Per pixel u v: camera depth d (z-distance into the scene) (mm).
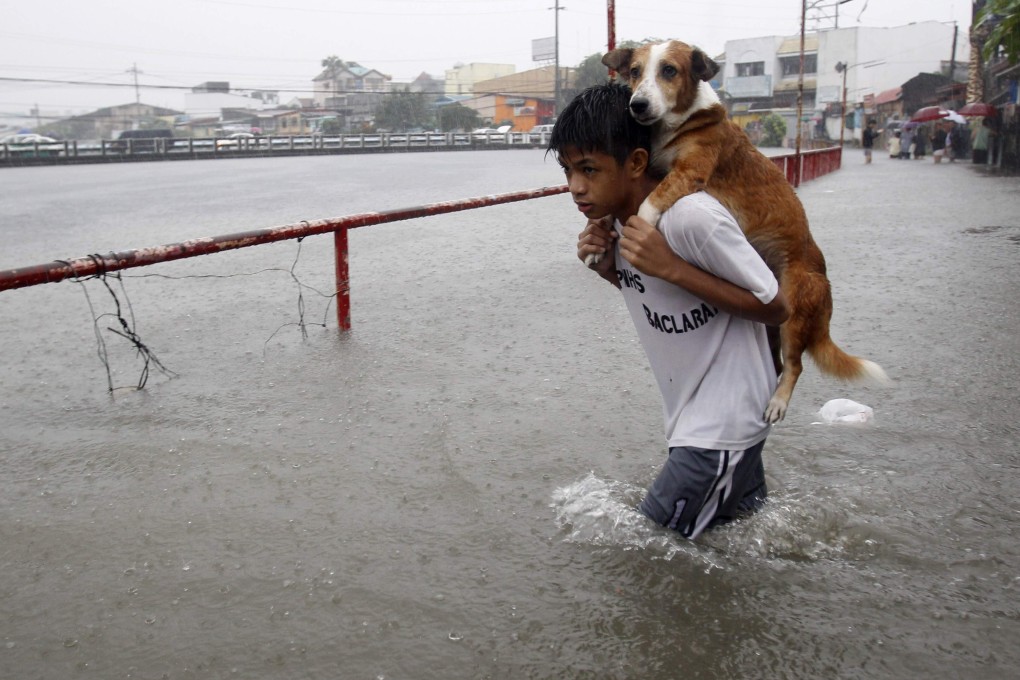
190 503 3365
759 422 2705
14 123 122688
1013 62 9367
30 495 3480
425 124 80688
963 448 3744
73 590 2758
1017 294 6727
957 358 5078
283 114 96938
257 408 4438
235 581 2777
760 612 2506
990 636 2377
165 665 2363
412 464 3678
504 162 36281
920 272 7781
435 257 9102
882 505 3182
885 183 19734
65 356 5496
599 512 3061
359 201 17078
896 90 61062
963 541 2920
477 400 4480
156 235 12070
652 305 2666
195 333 5996
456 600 2623
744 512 2998
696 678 2242
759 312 2508
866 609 2512
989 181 19266
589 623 2482
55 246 11164
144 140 52875
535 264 8516
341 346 5570
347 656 2373
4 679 2316
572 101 2621
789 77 71250
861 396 4445
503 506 3248
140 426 4219
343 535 3066
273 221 13484
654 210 2848
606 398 4473
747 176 3270
